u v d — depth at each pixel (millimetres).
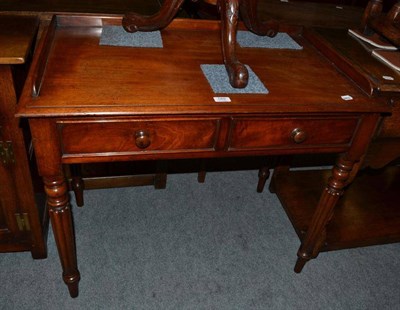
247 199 1765
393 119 1141
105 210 1609
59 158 880
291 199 1587
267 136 981
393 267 1508
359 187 1716
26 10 1139
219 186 1819
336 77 1099
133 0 1379
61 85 871
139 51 1085
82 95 846
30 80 838
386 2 2254
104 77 931
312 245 1336
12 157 1070
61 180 941
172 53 1102
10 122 1005
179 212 1644
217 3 1064
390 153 1258
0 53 876
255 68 1083
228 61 1000
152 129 892
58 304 1228
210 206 1696
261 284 1369
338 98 986
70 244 1088
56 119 812
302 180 1705
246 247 1513
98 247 1437
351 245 1433
